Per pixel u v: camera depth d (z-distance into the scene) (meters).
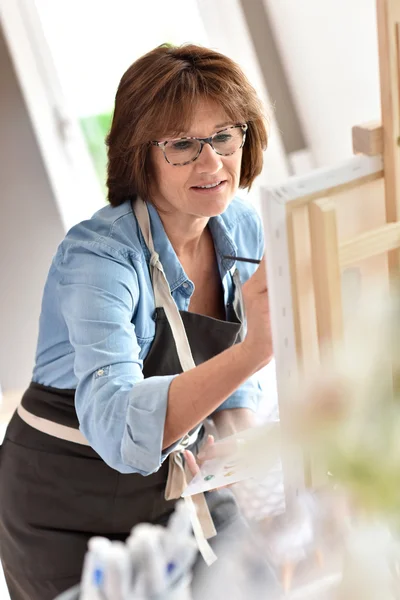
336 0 3.34
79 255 1.50
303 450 0.75
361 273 1.05
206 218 1.66
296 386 0.75
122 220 1.58
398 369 0.72
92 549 1.26
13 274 3.64
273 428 1.07
